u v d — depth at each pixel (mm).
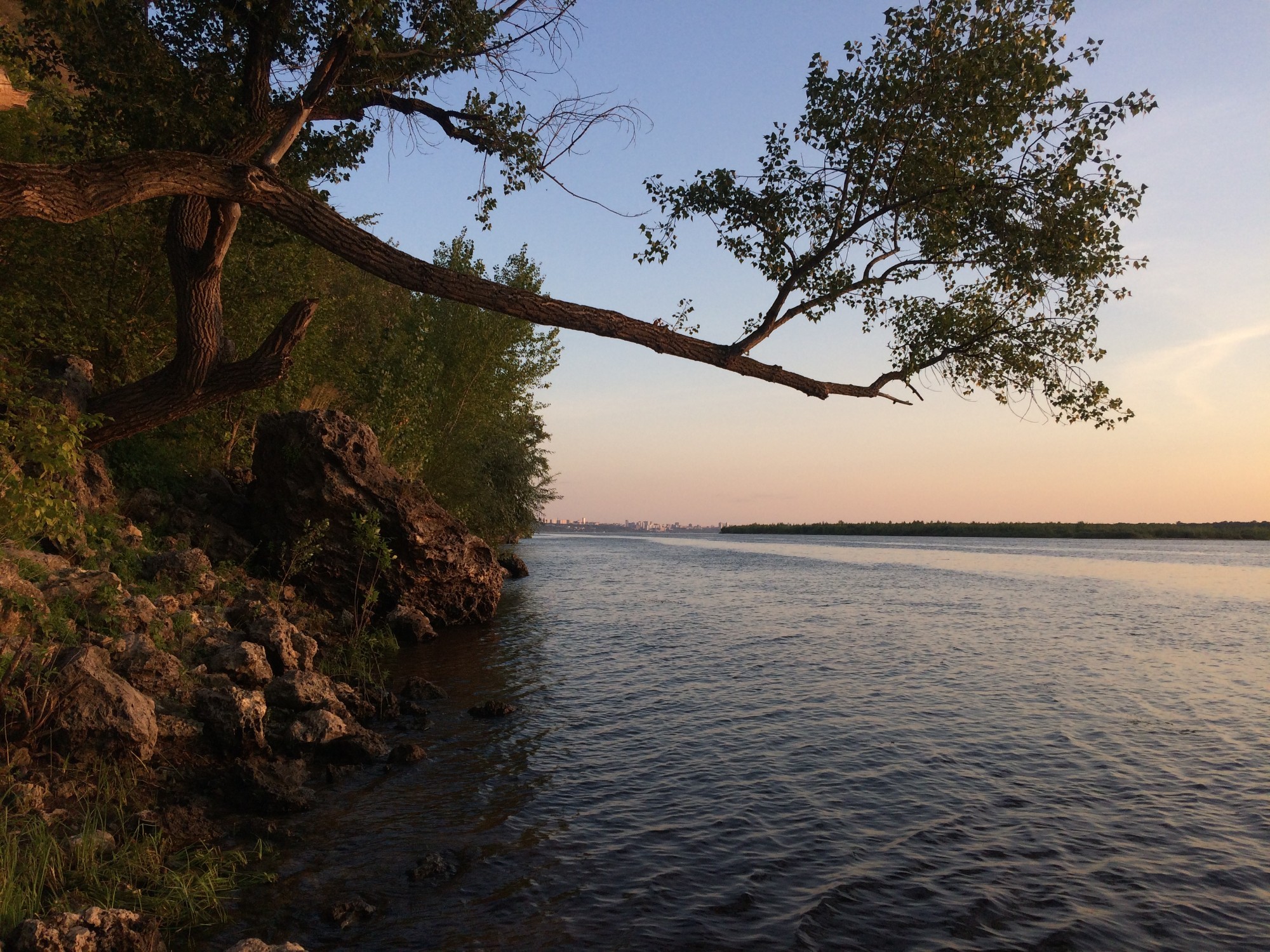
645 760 11008
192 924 6223
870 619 27078
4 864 5973
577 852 7930
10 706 7809
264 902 6672
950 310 12047
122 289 20203
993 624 26078
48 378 14859
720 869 7590
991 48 10172
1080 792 9883
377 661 16953
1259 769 10836
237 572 17750
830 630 24031
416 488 21531
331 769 9922
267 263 23031
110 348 19766
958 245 11602
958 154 10750
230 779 9000
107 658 9383
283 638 12977
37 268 18531
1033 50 10133
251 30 13195
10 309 16719
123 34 12953
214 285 14273
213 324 14461
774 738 12141
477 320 35250
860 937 6336
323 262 27609
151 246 19828
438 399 33781
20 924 5340
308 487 19469
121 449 18812
